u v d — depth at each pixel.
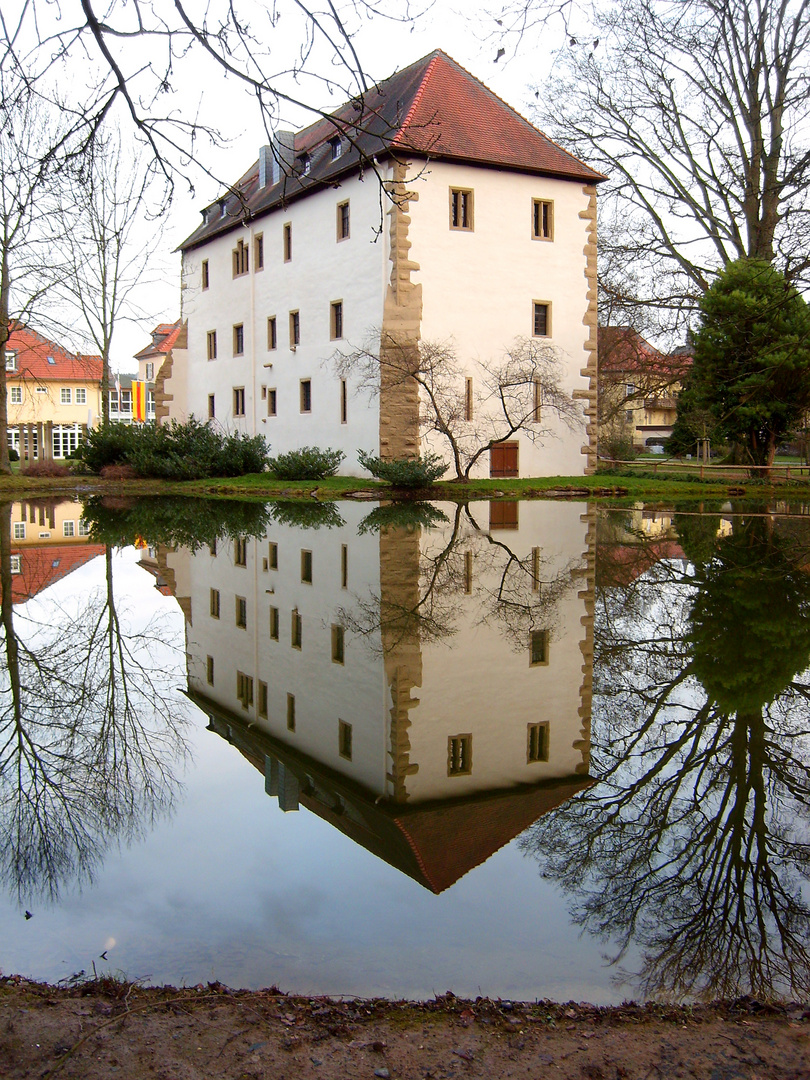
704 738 5.62
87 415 62.12
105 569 13.58
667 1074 2.45
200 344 41.50
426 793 4.86
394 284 27.11
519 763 5.28
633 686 6.80
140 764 5.43
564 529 17.67
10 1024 2.71
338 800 4.76
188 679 7.43
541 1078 2.44
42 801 4.84
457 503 24.23
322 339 31.06
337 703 6.60
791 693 6.55
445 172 27.48
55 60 4.43
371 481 27.75
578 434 30.64
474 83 30.19
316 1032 2.67
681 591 10.84
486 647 8.16
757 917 3.49
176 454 32.12
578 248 30.17
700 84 24.77
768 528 17.98
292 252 32.75
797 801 4.66
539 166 28.80
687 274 29.28
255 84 4.43
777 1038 2.64
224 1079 2.44
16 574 13.20
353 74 4.46
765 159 22.53
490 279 28.53
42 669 7.81
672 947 3.24
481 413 28.66
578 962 3.17
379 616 9.66
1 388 31.64
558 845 4.20
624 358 32.12
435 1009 2.82
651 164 29.72
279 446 34.62
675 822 4.42
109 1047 2.59
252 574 12.87
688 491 27.31
